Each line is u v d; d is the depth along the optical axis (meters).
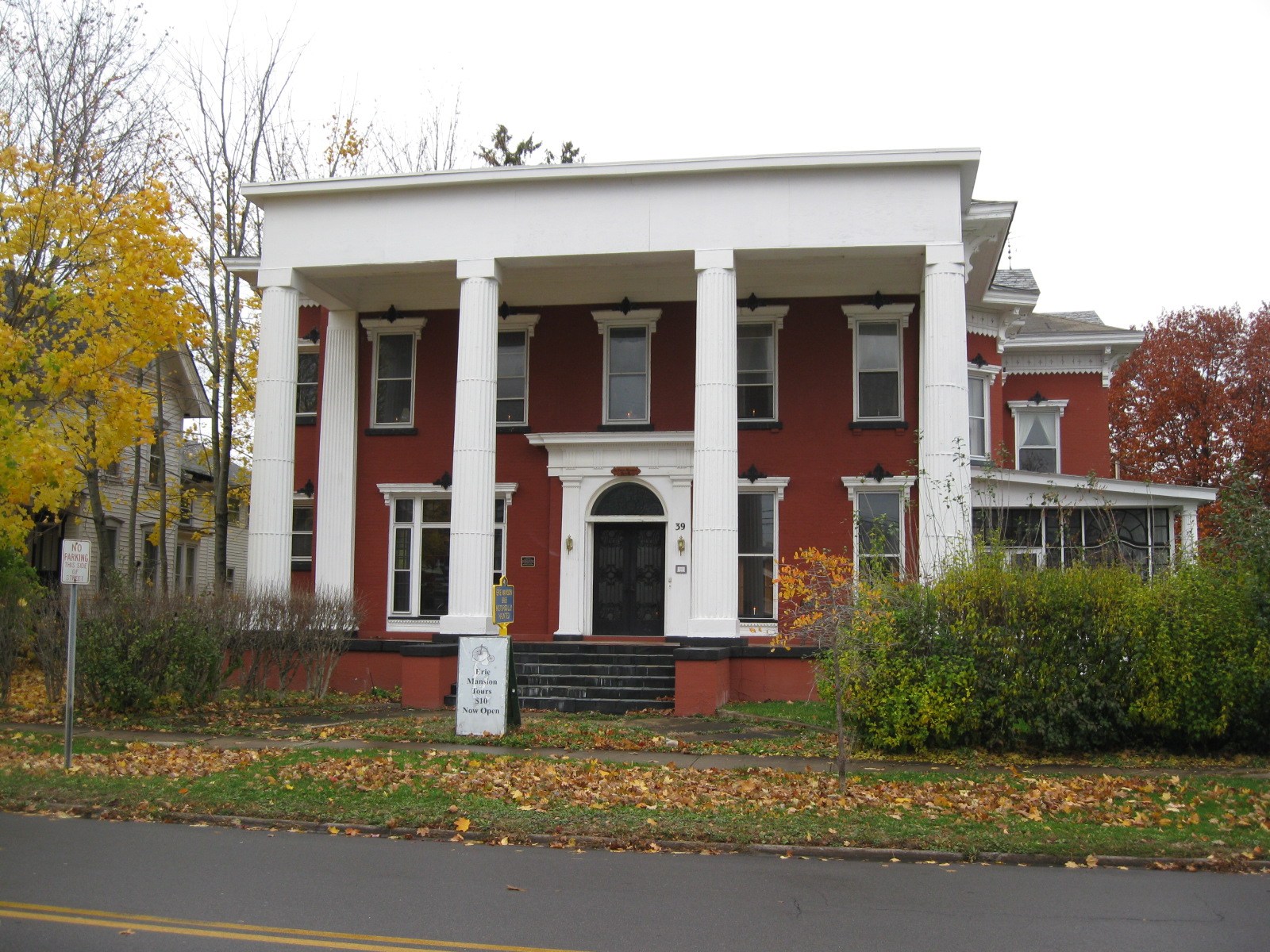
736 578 19.45
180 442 35.25
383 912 7.15
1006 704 14.23
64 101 23.28
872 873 8.62
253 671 19.52
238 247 27.89
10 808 10.69
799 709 18.03
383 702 19.61
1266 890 8.16
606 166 19.95
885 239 19.42
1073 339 27.22
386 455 24.06
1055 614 14.35
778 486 22.53
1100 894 7.98
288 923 6.86
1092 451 27.47
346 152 33.16
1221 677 13.87
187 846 9.13
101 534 25.45
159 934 6.60
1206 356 41.62
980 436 24.73
